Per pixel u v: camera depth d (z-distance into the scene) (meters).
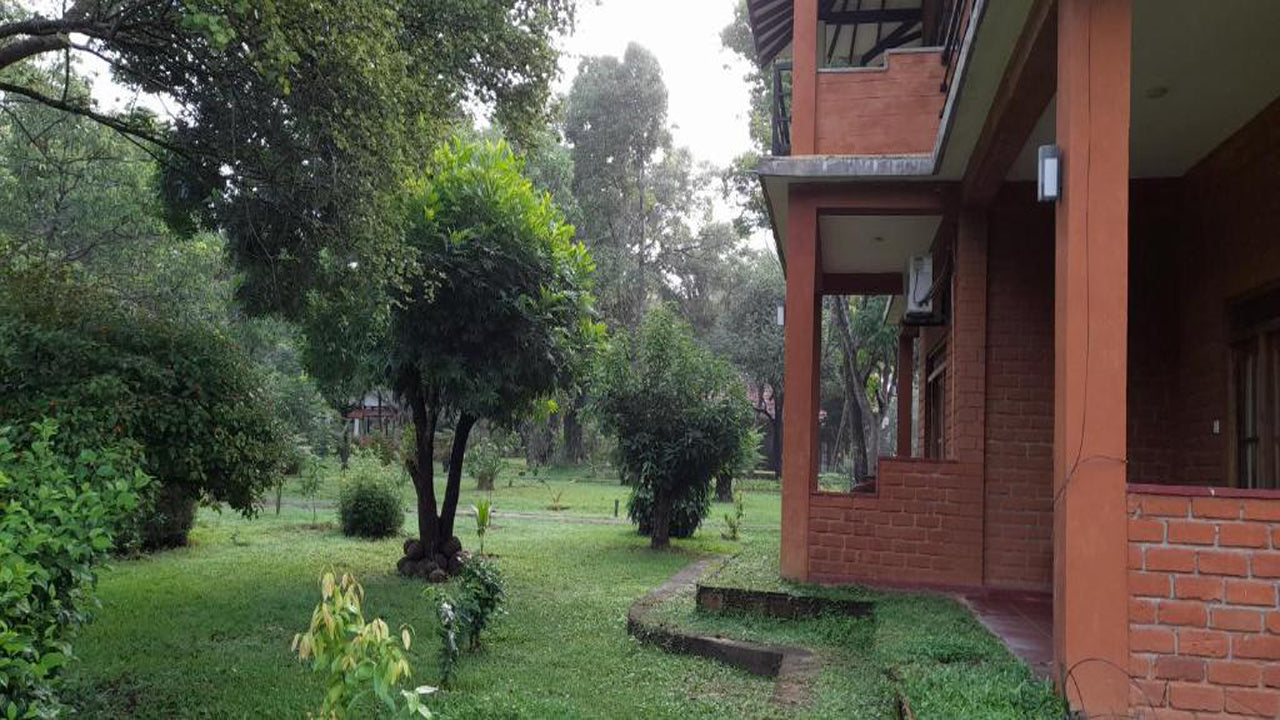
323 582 3.30
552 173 32.78
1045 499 8.26
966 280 8.49
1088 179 4.39
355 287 8.09
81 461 4.39
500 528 16.92
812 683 5.66
